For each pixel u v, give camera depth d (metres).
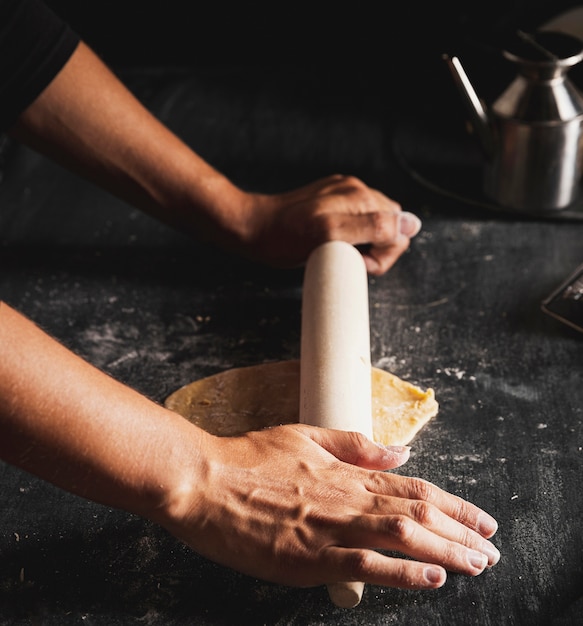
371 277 1.30
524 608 0.86
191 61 1.82
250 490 0.87
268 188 1.49
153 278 1.32
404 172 1.51
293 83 1.75
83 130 1.22
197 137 1.62
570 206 1.40
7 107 1.18
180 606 0.87
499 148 1.36
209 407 1.08
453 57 1.29
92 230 1.42
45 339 0.83
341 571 0.82
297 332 1.21
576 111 1.30
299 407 1.05
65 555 0.93
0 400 0.79
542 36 1.29
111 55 1.81
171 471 0.85
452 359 1.16
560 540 0.93
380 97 1.70
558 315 1.20
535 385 1.11
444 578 0.82
